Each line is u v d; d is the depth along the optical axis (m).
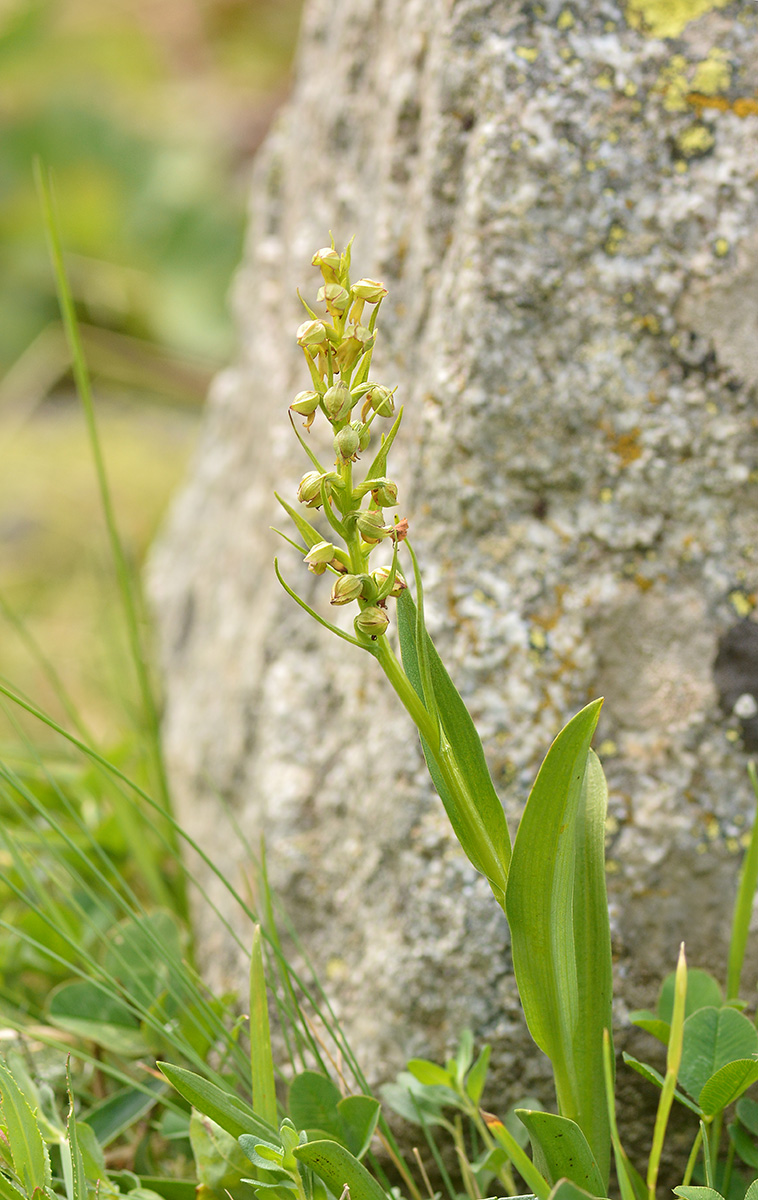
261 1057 0.49
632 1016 0.51
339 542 0.61
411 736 0.55
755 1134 0.52
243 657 0.65
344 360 0.45
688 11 0.54
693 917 0.53
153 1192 0.52
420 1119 0.51
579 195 0.53
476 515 0.55
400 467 0.57
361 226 0.61
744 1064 0.48
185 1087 0.48
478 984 0.53
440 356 0.55
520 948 0.47
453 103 0.55
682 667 0.54
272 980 0.52
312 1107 0.51
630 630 0.54
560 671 0.54
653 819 0.53
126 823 0.61
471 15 0.54
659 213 0.53
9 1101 0.49
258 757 0.61
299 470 0.63
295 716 0.60
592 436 0.54
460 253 0.54
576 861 0.48
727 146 0.53
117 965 0.57
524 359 0.54
